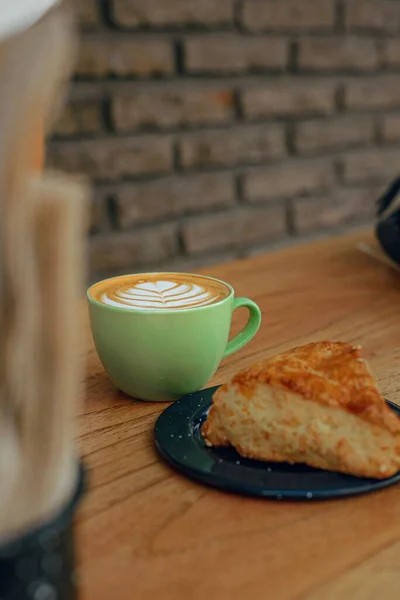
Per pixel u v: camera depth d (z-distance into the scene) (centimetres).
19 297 29
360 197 218
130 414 60
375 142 217
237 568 44
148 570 44
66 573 34
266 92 189
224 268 98
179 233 184
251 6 180
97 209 170
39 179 30
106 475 52
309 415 52
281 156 197
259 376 53
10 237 28
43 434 32
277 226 202
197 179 183
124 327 60
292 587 43
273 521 48
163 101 172
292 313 82
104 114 165
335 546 46
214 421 54
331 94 202
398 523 48
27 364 30
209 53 176
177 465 52
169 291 64
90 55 159
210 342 61
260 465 52
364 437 51
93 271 172
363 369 53
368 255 104
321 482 50
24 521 33
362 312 83
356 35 204
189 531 47
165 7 166
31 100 28
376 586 43
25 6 30
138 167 172
